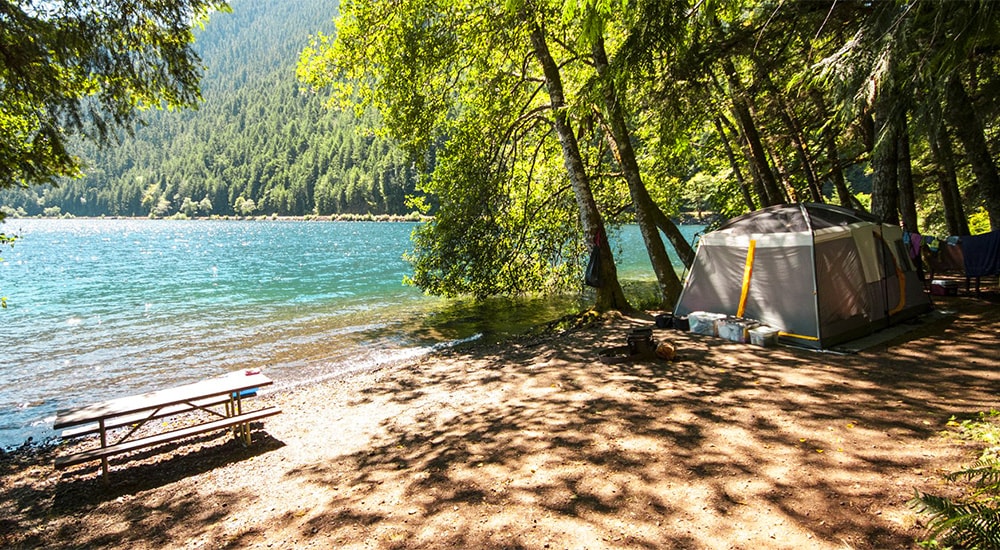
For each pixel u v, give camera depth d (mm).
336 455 5359
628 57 4867
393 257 39219
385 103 13297
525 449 4777
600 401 5848
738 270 8539
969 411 4715
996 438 3980
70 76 6461
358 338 13188
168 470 5438
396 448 5316
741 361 6953
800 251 7660
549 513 3660
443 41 11953
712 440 4551
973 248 10227
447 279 14102
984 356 6406
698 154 18891
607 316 11109
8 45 5695
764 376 6246
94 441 6938
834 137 13562
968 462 3742
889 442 4230
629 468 4184
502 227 13969
